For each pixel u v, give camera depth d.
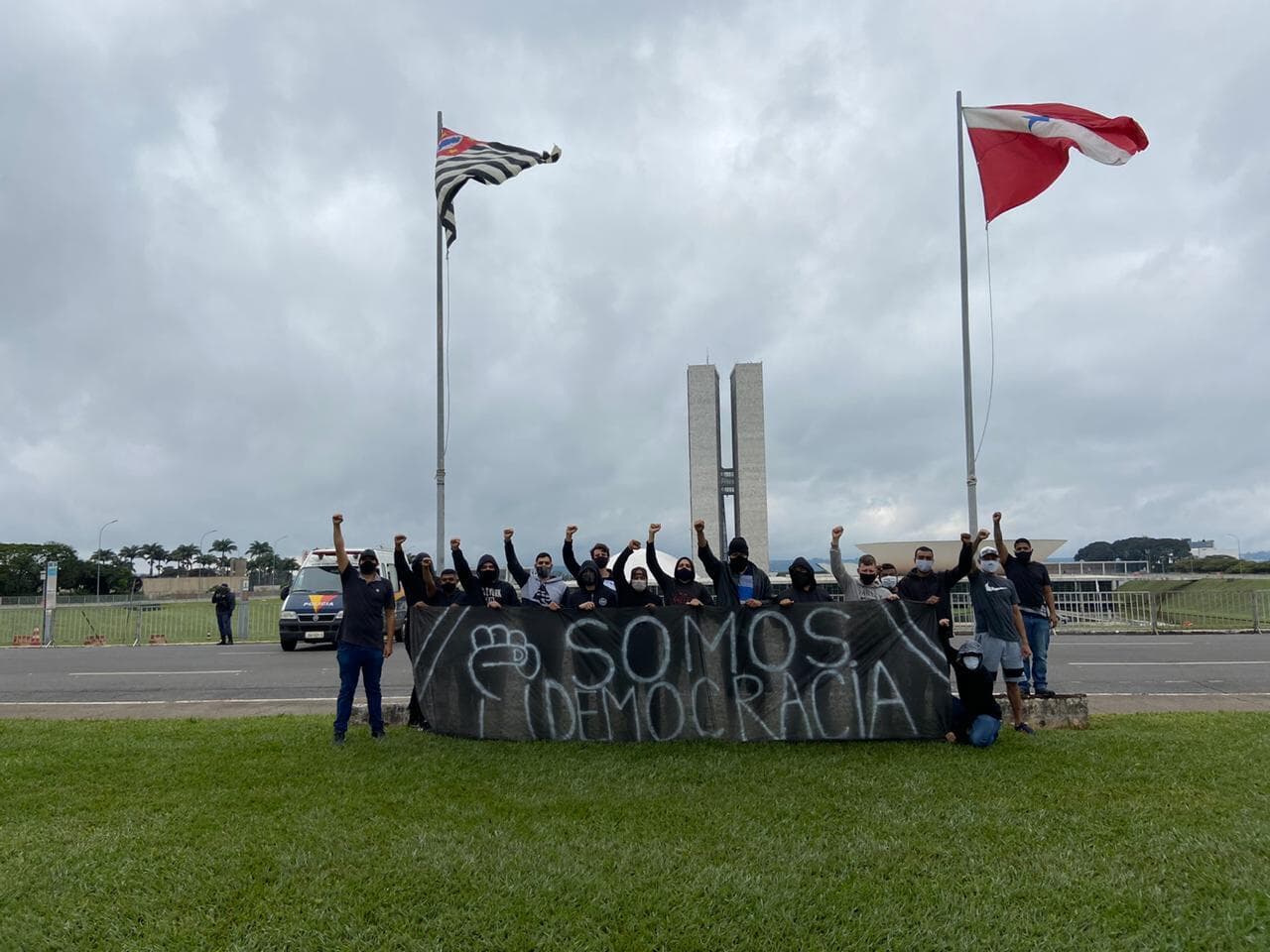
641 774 7.14
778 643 8.53
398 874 4.97
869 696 8.42
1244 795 6.33
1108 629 25.50
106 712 11.43
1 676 16.66
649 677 8.59
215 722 10.00
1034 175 12.69
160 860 5.23
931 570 9.04
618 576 9.40
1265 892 4.63
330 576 22.53
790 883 4.83
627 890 4.74
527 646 8.78
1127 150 12.05
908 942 4.20
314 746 8.34
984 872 4.98
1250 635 23.77
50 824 5.95
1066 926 4.32
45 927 4.45
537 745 8.37
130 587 97.50
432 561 9.65
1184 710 10.30
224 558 129.88
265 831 5.73
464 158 12.55
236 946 4.24
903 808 6.12
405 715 9.69
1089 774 6.95
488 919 4.45
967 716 8.30
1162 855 5.16
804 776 6.98
